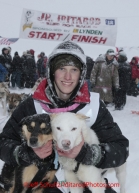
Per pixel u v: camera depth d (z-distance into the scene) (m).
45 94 2.81
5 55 14.89
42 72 16.25
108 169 3.21
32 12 13.89
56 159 2.71
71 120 2.63
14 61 15.05
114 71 10.45
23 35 14.02
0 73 12.77
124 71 10.70
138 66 14.63
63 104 2.85
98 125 2.86
